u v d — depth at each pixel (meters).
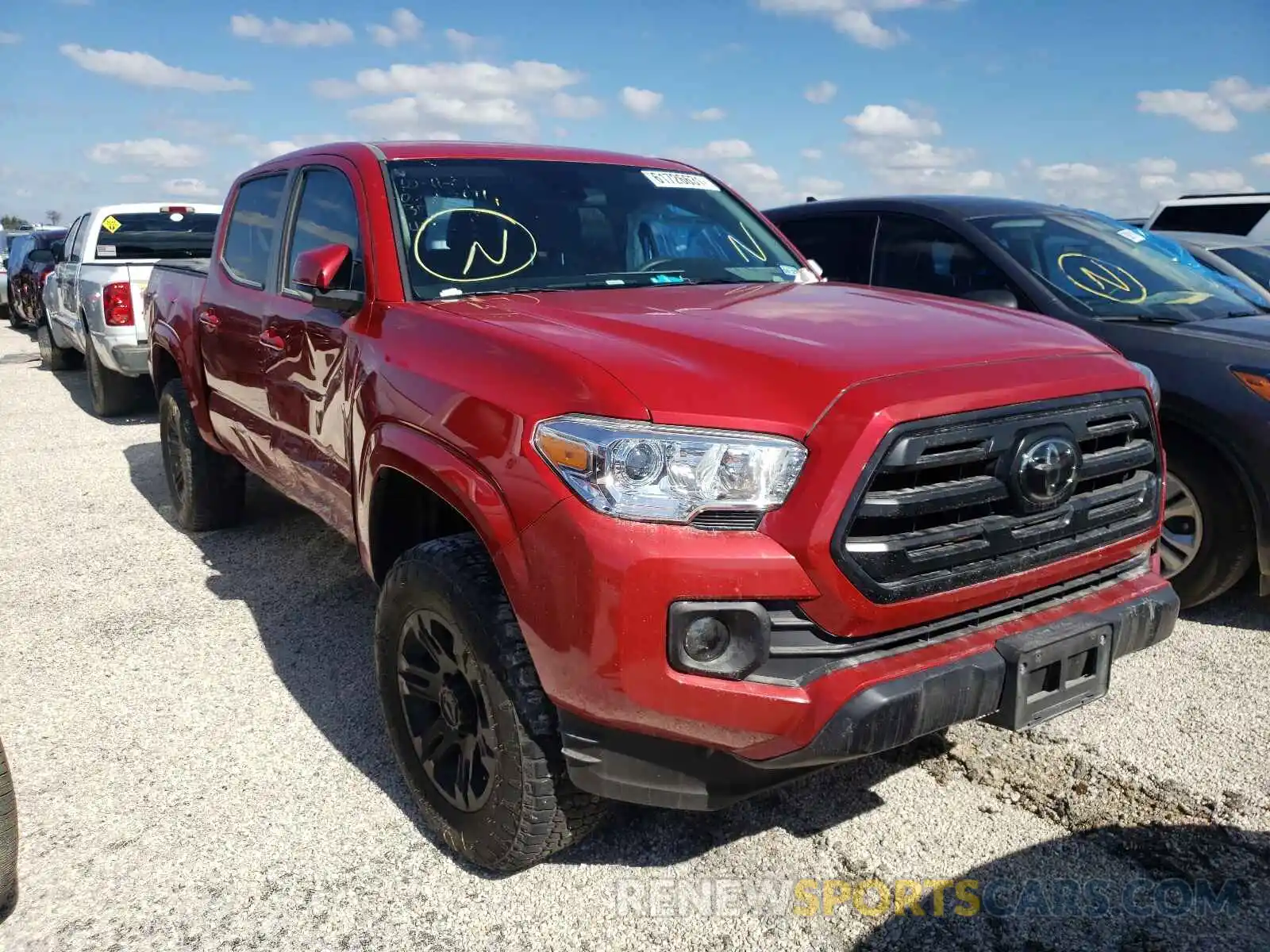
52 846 2.91
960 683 2.31
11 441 8.48
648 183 4.07
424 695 2.85
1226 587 4.15
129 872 2.79
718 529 2.20
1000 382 2.41
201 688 3.88
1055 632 2.48
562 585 2.25
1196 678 3.80
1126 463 2.69
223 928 2.57
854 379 2.30
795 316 2.88
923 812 2.99
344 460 3.38
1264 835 2.85
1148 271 4.93
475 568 2.58
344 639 4.29
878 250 5.60
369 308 3.25
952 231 5.25
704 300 3.16
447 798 2.77
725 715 2.19
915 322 2.84
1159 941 2.45
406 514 3.12
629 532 2.18
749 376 2.34
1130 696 3.68
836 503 2.16
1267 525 3.94
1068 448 2.47
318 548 5.47
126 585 4.99
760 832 2.92
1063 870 2.72
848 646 2.25
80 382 11.91
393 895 2.69
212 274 4.91
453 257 3.37
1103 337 4.39
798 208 6.14
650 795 2.33
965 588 2.36
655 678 2.18
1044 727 3.48
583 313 2.86
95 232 9.95
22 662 4.13
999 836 2.87
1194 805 3.00
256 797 3.14
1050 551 2.52
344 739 3.48
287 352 3.82
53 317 11.71
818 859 2.79
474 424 2.51
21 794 3.16
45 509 6.39
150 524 6.00
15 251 18.16
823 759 2.21
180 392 5.47
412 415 2.76
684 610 2.16
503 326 2.74
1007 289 4.88
